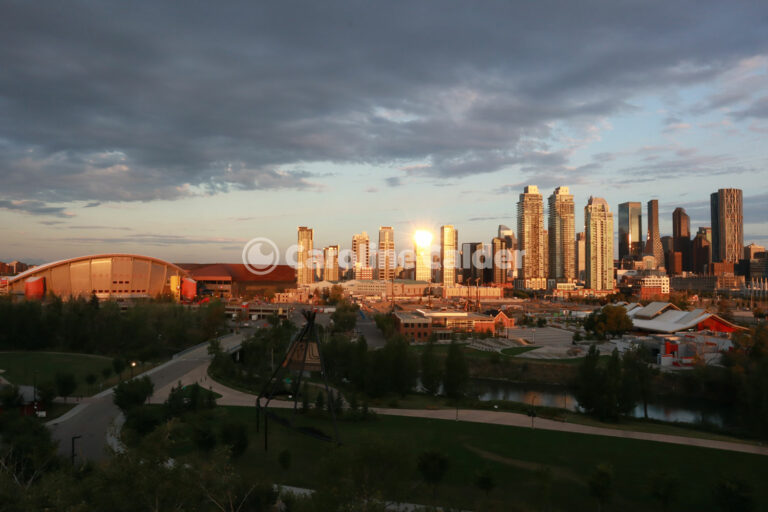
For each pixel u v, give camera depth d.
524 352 166.25
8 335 160.50
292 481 56.72
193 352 158.50
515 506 52.06
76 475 47.66
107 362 138.25
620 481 59.66
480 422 85.75
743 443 76.25
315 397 103.50
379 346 182.50
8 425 60.38
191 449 65.44
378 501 39.47
